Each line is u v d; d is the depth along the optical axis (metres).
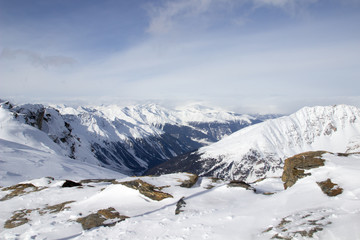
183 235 12.77
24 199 24.86
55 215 19.84
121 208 19.92
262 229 11.99
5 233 16.98
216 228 13.04
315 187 16.34
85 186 30.23
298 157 21.55
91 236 14.60
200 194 21.31
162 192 21.70
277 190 23.83
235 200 19.66
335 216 11.40
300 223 11.54
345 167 17.17
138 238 13.35
